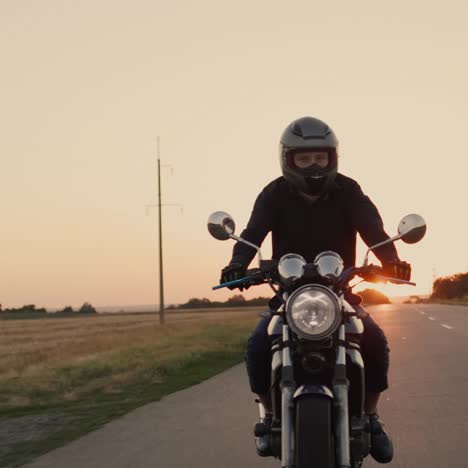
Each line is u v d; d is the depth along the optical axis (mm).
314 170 4285
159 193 45469
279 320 3982
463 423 7250
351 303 4312
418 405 8359
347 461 3607
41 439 7484
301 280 3787
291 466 3602
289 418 3648
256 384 4355
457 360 13305
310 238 4508
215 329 29969
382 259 4207
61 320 80312
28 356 21641
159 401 9688
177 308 152875
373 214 4430
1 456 6727
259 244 4543
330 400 3609
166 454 6301
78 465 6078
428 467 5578
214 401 9422
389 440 4387
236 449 6387
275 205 4523
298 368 3812
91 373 14453
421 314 39094
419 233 4172
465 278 131000
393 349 15734
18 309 134500
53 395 11430
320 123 4398
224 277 4230
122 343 25469
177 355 16406
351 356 3842
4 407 10133
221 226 4340
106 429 7672
